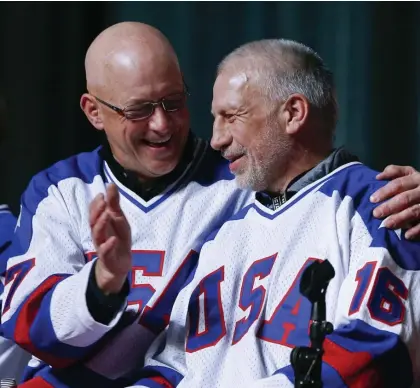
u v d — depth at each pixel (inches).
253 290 245.9
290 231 246.2
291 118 247.9
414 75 424.5
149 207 272.4
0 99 314.3
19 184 439.5
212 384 243.1
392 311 229.1
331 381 220.7
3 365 285.7
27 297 259.1
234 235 254.7
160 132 264.8
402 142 425.4
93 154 285.0
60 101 445.4
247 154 250.4
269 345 239.8
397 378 225.6
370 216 239.8
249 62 249.8
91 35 447.8
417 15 423.5
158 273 265.7
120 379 260.7
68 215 273.6
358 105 426.9
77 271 265.4
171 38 442.3
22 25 441.4
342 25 427.2
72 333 248.4
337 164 251.4
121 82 265.4
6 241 298.2
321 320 203.6
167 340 256.8
